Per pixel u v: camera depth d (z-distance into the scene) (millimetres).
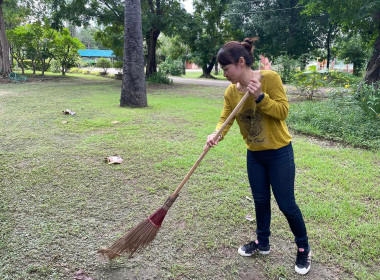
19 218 3217
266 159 2414
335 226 3146
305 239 2514
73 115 7992
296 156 5223
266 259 2717
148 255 2730
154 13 17984
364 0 11906
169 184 4074
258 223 2691
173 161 4844
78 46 23844
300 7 23859
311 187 4066
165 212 2475
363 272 2523
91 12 17297
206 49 28859
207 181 4188
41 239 2877
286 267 2625
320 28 25750
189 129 6750
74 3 17234
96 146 5516
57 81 19141
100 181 4137
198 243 2906
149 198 3723
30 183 4004
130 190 3910
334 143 6078
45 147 5395
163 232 3064
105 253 2475
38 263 2576
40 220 3195
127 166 4648
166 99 11391
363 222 3242
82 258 2660
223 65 2232
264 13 25656
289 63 18688
